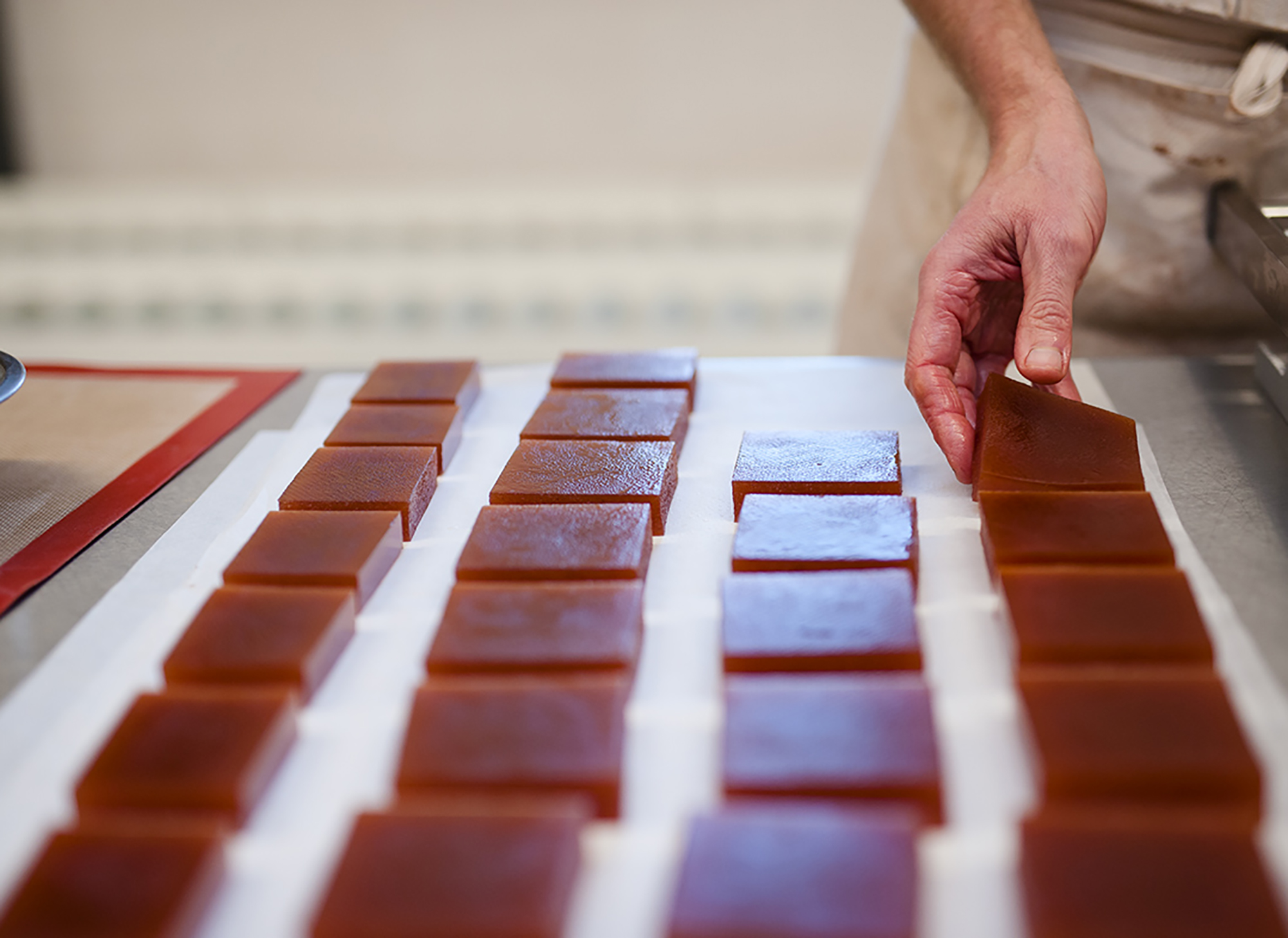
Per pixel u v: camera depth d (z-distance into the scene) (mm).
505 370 1188
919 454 1041
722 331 2166
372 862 747
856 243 1413
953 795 791
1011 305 1068
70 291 2189
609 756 788
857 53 2104
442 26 2088
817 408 1105
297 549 924
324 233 2166
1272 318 1024
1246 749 774
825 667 842
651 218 2152
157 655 876
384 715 842
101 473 1047
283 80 2141
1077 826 752
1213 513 957
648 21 2078
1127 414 1067
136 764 791
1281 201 1159
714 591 918
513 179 2213
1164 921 723
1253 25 1098
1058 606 848
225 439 1094
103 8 2080
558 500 968
